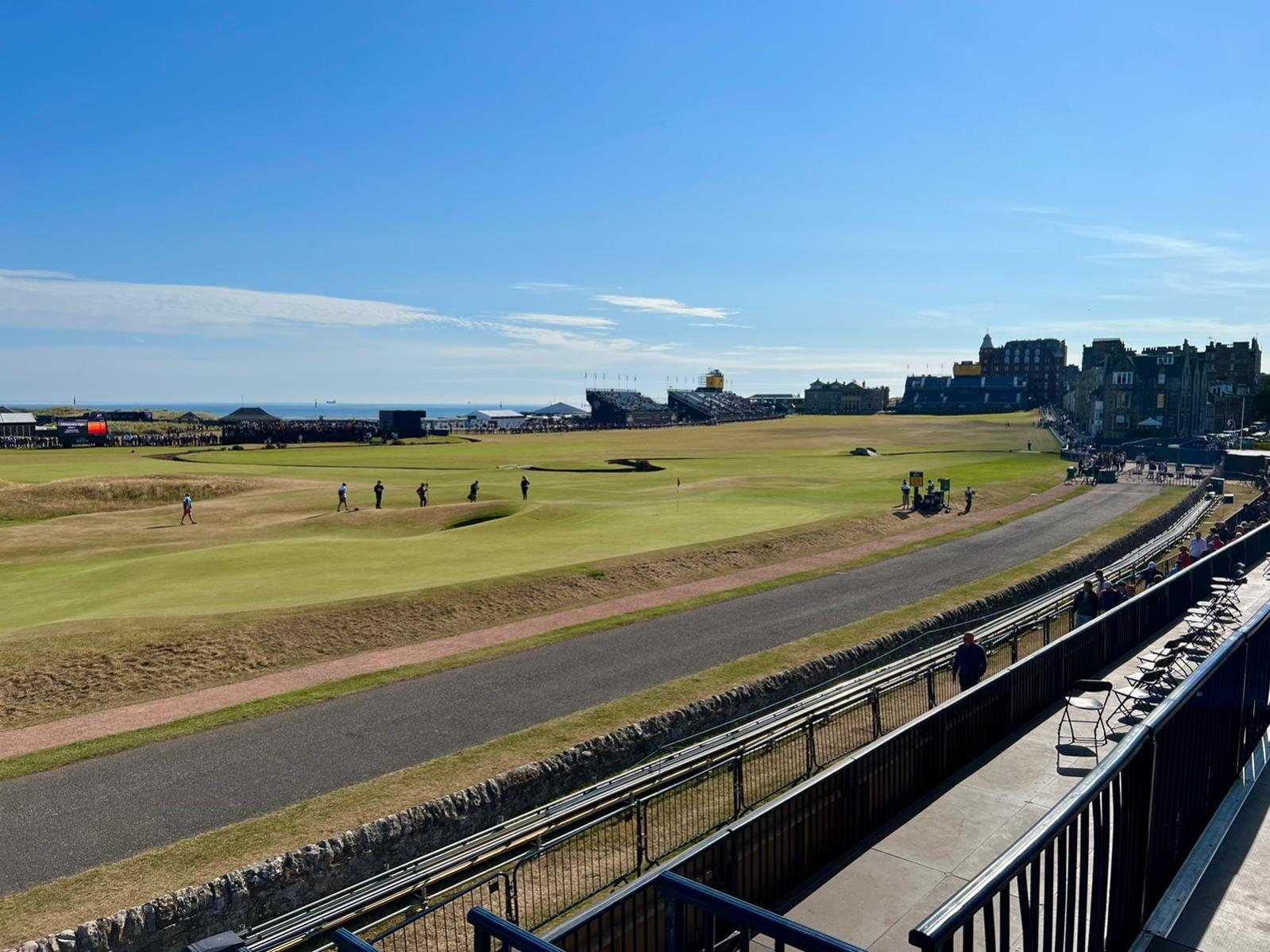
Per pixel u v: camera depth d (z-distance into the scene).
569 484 79.19
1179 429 143.75
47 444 132.88
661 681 21.47
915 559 38.56
